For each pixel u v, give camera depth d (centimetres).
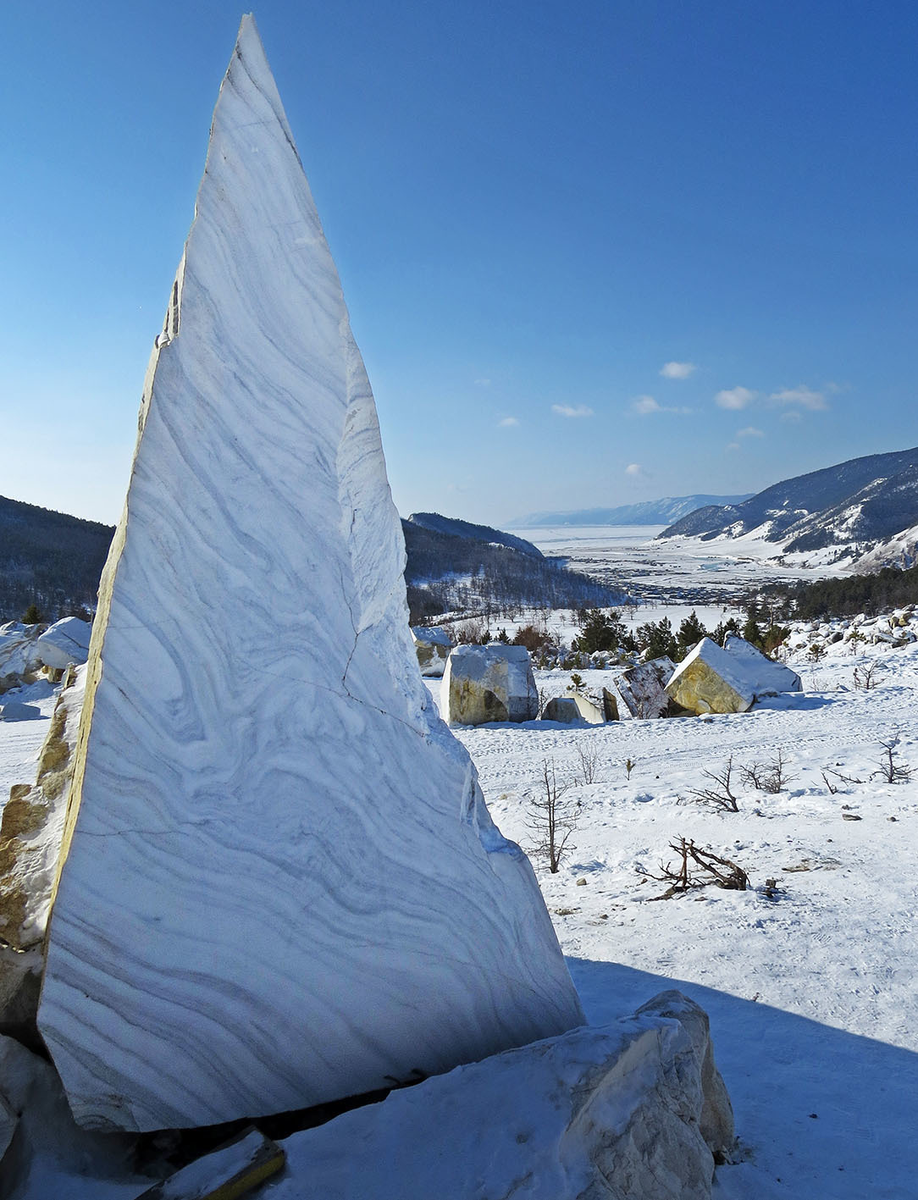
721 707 1762
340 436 269
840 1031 360
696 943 475
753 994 400
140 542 246
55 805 328
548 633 5397
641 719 1783
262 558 260
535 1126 214
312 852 260
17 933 278
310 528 267
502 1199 197
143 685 246
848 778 988
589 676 2811
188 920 247
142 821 245
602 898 618
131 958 243
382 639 281
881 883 562
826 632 3350
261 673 259
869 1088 314
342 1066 262
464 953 276
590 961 463
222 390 254
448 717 1866
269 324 259
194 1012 248
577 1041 241
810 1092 312
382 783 271
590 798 1073
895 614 3269
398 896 269
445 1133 219
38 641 2684
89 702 287
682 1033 256
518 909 288
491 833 295
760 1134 285
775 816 835
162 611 248
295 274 261
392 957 267
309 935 258
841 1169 264
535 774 1280
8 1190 232
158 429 248
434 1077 242
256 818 255
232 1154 221
